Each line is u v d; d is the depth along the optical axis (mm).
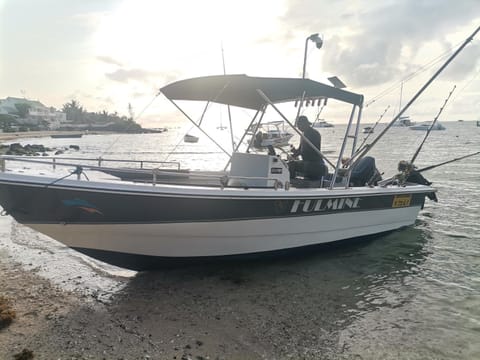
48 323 4090
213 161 26328
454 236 7656
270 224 5465
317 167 6496
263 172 5922
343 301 4793
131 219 4688
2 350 3545
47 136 78125
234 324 4152
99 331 3953
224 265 5672
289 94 6043
